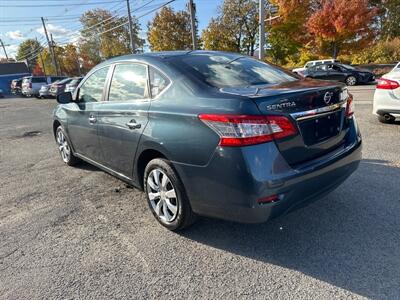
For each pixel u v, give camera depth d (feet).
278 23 101.19
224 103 8.43
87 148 15.07
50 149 23.70
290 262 8.89
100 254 9.85
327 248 9.36
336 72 62.59
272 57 123.95
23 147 25.09
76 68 218.18
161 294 8.05
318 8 97.35
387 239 9.56
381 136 20.02
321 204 11.85
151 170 10.82
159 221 11.14
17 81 120.67
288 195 8.37
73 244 10.48
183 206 9.92
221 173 8.43
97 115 13.30
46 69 225.76
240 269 8.77
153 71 10.94
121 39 187.01
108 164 13.56
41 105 64.54
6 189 15.78
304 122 8.72
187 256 9.50
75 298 8.10
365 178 13.83
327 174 9.20
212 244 10.02
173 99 9.91
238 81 10.18
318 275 8.30
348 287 7.82
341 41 93.56
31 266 9.47
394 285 7.78
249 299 7.68
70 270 9.18
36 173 17.99
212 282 8.35
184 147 9.20
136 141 11.02
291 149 8.45
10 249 10.42
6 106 68.59
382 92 21.80
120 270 9.05
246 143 8.01
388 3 105.40
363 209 11.34
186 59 11.14
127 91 11.96
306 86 9.41
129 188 14.93
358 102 34.63
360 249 9.19
